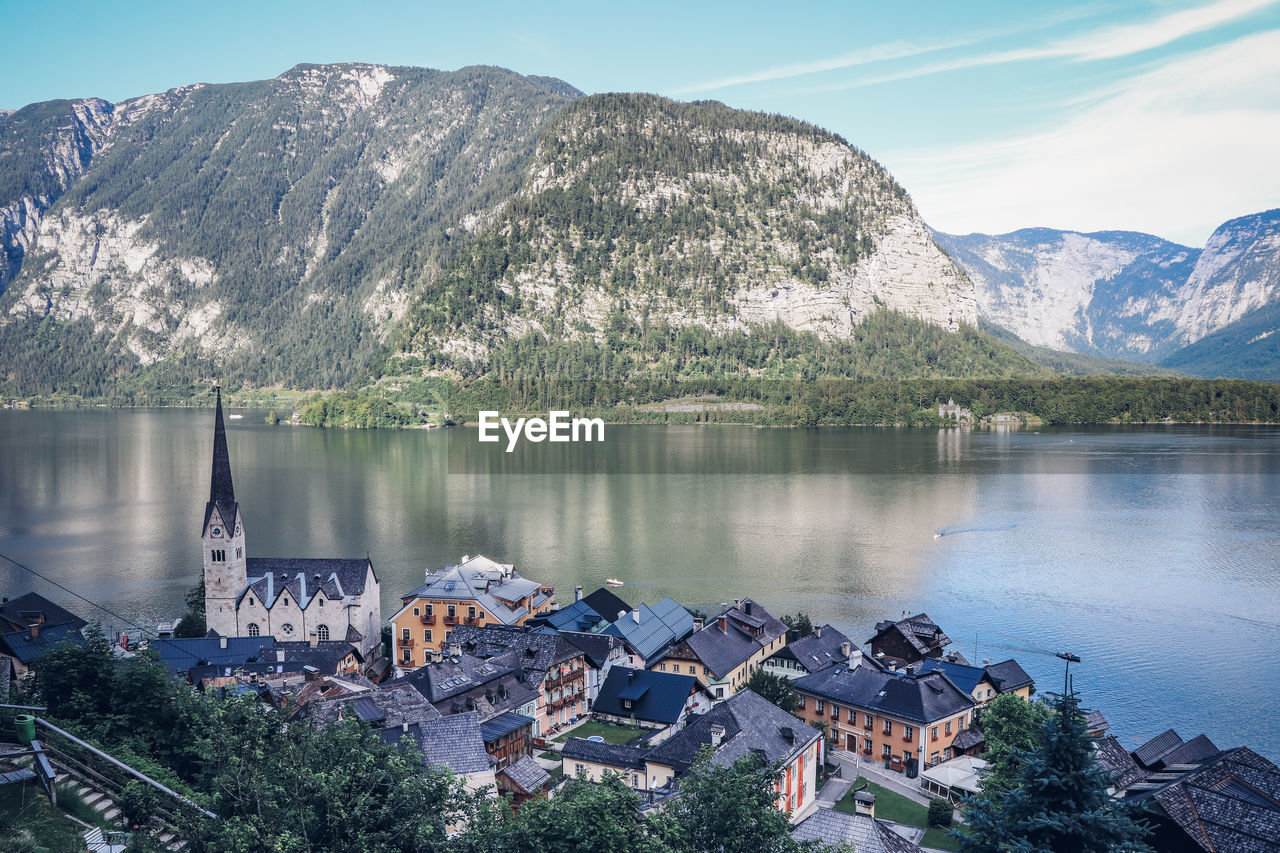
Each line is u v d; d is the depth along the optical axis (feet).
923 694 385.70
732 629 483.92
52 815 188.55
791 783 325.42
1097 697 449.89
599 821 202.90
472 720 314.35
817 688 417.08
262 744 222.69
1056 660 501.56
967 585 652.89
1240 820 250.78
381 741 239.09
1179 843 252.83
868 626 559.38
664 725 403.34
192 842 183.01
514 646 425.69
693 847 206.80
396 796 204.74
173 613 580.71
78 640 447.01
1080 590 638.94
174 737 270.46
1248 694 452.35
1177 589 640.17
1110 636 540.93
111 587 644.27
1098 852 223.71
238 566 495.00
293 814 192.95
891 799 350.84
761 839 208.54
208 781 226.58
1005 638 538.06
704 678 448.24
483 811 212.84
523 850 203.00
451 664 381.40
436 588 508.53
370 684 383.86
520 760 325.83
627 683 423.23
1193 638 536.01
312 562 515.09
